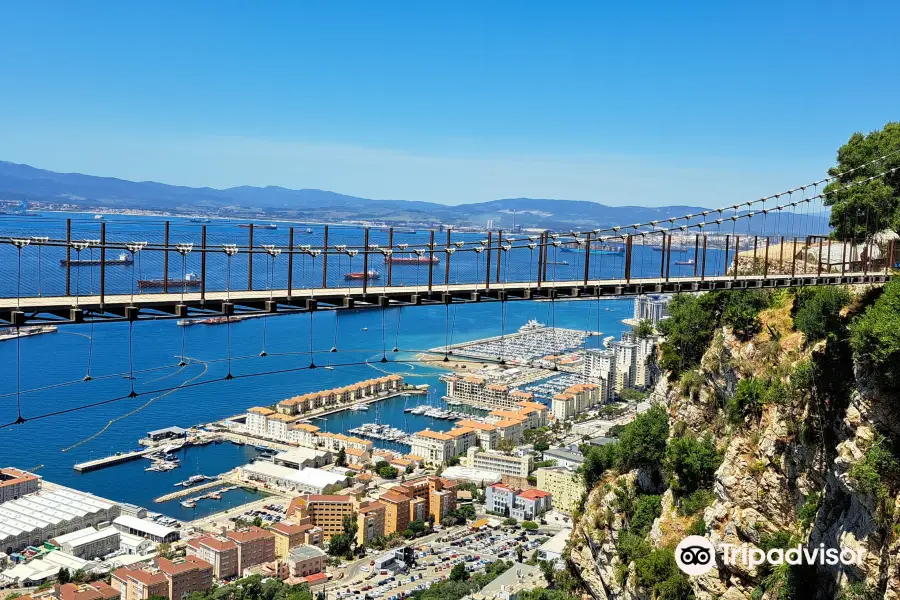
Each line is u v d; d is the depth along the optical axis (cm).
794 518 9525
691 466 11625
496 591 18988
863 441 7912
